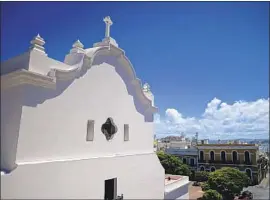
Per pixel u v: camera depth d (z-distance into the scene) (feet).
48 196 20.53
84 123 25.58
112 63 30.89
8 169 19.36
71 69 24.18
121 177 28.66
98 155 26.81
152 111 37.91
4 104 21.56
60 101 23.22
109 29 31.96
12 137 19.93
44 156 21.18
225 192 89.71
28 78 20.33
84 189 23.80
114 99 30.42
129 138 32.27
